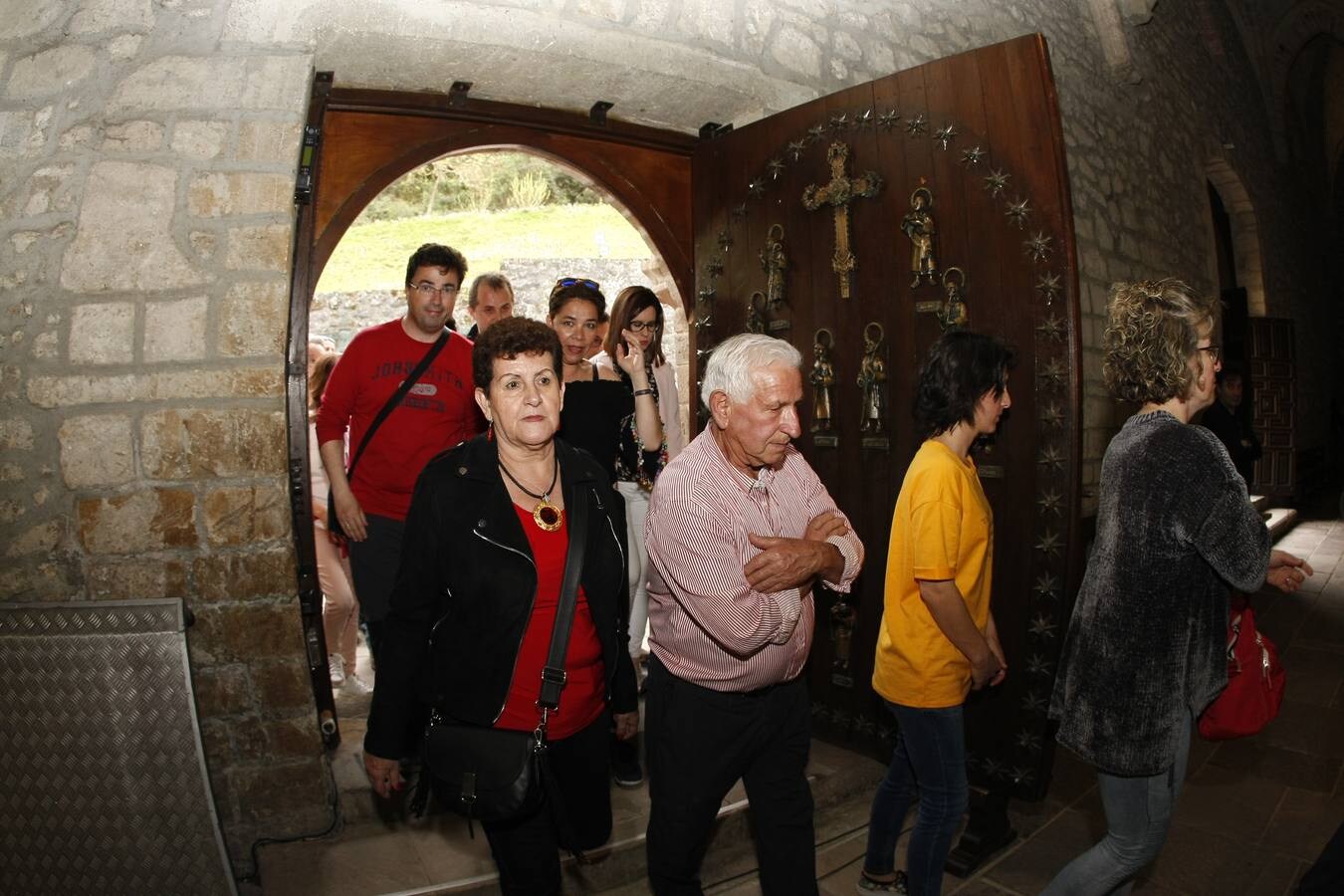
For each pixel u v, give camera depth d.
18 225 2.35
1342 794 2.94
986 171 2.63
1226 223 8.80
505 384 1.56
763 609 1.59
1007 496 2.64
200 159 2.42
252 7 2.50
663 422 2.99
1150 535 1.60
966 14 4.58
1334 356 11.69
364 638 4.57
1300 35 9.73
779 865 1.72
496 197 16.44
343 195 2.91
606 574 1.65
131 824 2.17
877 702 2.97
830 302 3.06
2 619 2.17
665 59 3.10
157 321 2.37
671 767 1.71
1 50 2.46
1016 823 2.75
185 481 2.38
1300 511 8.67
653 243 3.62
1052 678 2.51
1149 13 6.39
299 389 2.57
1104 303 5.60
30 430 2.32
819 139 3.07
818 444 3.12
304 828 2.53
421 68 2.84
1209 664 1.63
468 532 1.56
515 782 1.51
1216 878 2.45
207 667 2.43
